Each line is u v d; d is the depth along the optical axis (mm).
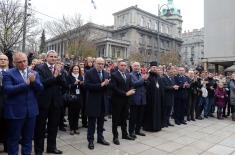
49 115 5203
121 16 64125
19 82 4281
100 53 55688
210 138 7105
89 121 5766
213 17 30672
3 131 5164
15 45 23703
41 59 6762
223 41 29844
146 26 64125
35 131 4973
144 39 61969
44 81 4930
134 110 6766
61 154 5246
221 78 11477
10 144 4320
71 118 6875
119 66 6332
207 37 31094
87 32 39906
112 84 6156
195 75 9781
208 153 5750
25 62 4363
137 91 6777
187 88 9117
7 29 21625
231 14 29391
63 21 39281
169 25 70375
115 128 6184
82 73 7066
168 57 44469
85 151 5477
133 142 6344
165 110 8234
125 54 57438
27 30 23234
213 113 11734
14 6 22375
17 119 4246
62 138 6469
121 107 6199
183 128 8266
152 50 62250
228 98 11016
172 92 8414
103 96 5941
